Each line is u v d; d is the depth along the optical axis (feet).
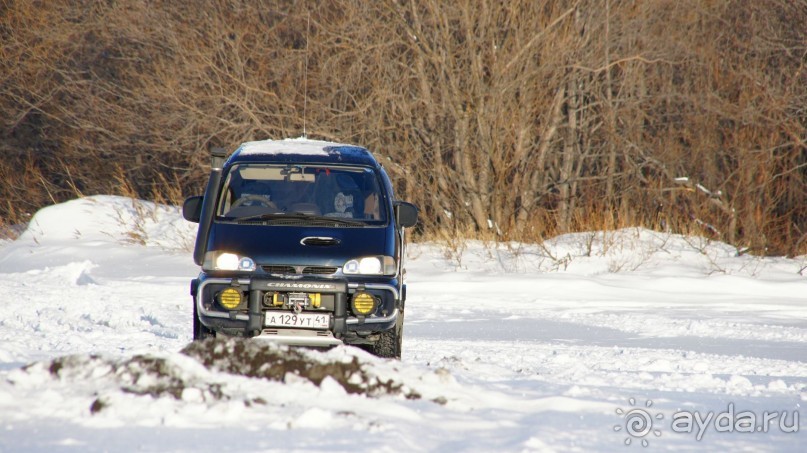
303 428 55.06
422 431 57.36
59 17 351.87
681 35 323.78
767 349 138.72
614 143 310.04
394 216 112.78
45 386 62.44
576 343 141.90
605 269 239.30
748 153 310.45
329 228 108.37
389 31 302.04
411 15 302.45
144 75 321.73
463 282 215.92
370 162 117.60
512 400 69.05
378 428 55.16
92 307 156.46
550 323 164.96
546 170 320.50
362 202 112.47
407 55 312.09
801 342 146.10
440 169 303.27
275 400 61.77
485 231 282.97
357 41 296.71
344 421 56.65
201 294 104.47
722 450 57.98
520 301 194.80
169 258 250.98
